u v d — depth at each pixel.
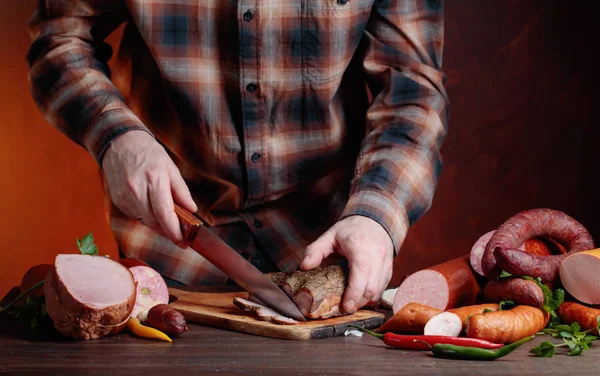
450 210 4.38
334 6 2.07
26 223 4.30
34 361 1.51
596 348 1.60
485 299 1.90
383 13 2.17
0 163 4.25
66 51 2.12
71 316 1.63
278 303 1.78
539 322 1.65
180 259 2.37
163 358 1.53
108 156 1.91
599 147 4.22
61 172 4.29
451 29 4.30
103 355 1.55
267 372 1.43
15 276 4.30
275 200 2.34
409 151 2.02
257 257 2.40
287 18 2.10
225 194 2.31
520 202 4.31
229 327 1.78
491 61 4.29
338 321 1.76
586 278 1.76
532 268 1.73
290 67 2.13
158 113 2.27
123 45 2.30
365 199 1.92
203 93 2.16
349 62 2.21
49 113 2.07
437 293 1.89
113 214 2.39
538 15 4.22
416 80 2.15
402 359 1.52
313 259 1.81
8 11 4.19
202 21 2.11
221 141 2.21
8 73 4.21
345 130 2.28
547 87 4.25
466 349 1.51
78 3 2.16
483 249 1.96
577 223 1.96
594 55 4.19
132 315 1.86
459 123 4.34
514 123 4.29
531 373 1.43
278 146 2.22
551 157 4.27
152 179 1.80
